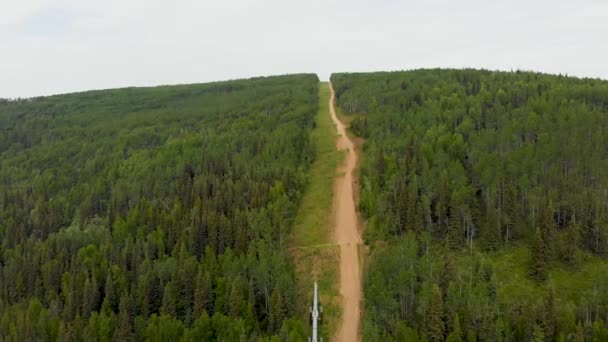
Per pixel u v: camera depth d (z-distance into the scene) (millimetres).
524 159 126062
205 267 109562
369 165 146750
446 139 144750
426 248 112125
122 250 121625
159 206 141250
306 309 108000
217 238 120562
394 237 118562
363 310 105938
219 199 131875
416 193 122188
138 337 98000
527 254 112000
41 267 122438
